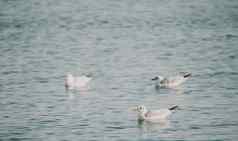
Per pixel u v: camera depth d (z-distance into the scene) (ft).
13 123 133.39
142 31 239.91
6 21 257.34
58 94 156.25
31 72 178.19
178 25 249.34
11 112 141.08
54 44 216.95
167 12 275.59
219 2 296.10
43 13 275.80
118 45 215.72
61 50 207.51
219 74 174.81
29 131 128.26
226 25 247.70
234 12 272.72
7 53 202.08
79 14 274.36
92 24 254.27
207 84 164.76
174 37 227.40
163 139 123.44
